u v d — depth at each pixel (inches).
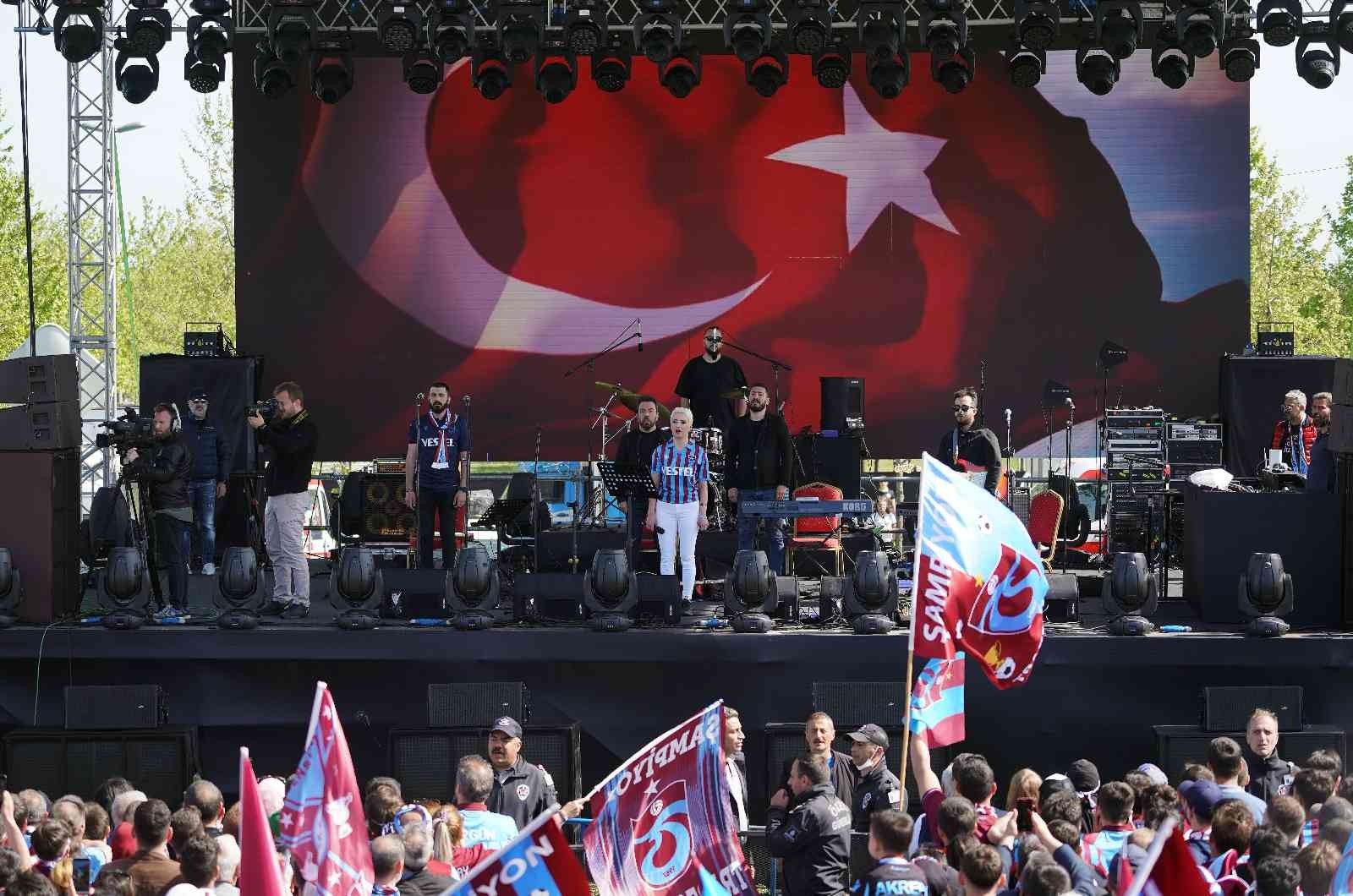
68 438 721.0
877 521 867.4
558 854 290.4
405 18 782.5
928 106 938.7
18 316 1662.2
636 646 680.4
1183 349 936.3
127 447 720.3
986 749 675.4
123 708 664.4
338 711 693.3
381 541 831.7
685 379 863.7
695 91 945.5
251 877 304.0
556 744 653.3
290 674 694.5
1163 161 933.8
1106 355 903.1
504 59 821.2
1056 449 938.7
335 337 951.6
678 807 386.9
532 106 948.0
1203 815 424.2
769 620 684.1
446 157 948.0
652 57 802.2
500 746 558.3
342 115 947.3
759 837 540.7
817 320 946.7
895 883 356.8
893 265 943.0
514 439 956.0
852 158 942.4
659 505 729.6
